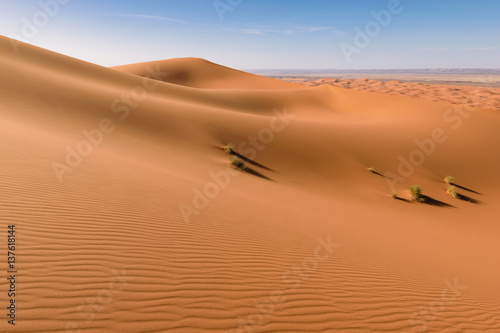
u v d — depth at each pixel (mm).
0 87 17938
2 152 7746
